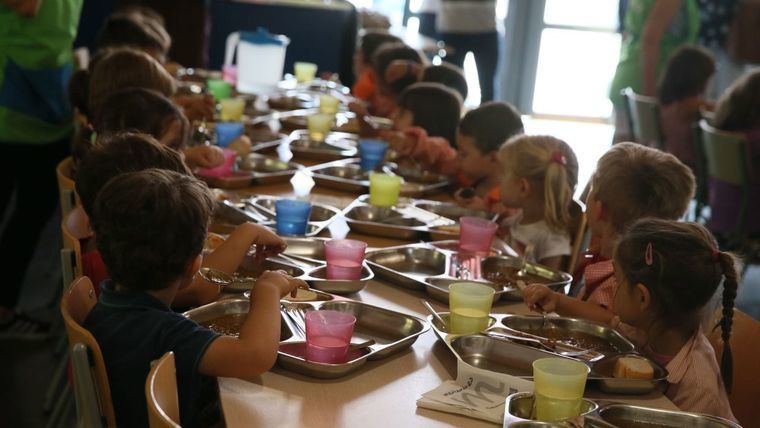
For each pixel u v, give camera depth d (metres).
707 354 1.76
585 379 1.44
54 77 3.58
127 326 1.56
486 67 7.66
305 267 2.02
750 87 4.18
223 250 1.96
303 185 2.87
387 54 4.58
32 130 3.55
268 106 4.39
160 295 1.64
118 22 3.97
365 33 5.30
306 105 4.43
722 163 4.14
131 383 1.53
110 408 1.46
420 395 1.51
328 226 2.44
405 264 2.21
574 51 9.73
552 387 1.41
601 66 9.76
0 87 3.49
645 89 5.40
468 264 2.18
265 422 1.38
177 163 2.11
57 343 3.50
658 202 2.18
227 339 1.52
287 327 1.69
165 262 1.59
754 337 1.95
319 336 1.58
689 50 4.85
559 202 2.57
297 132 3.67
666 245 1.75
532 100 9.84
